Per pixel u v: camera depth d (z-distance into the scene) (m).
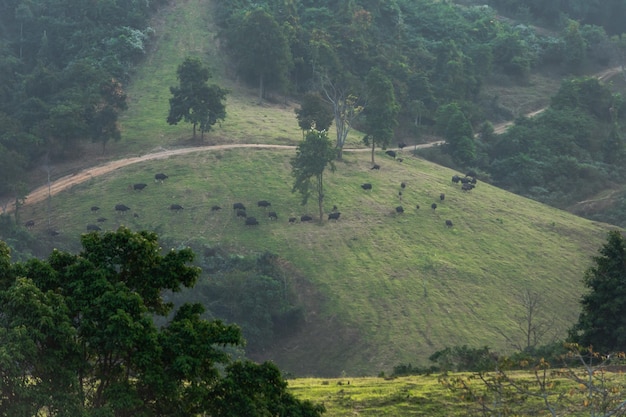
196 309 29.97
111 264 28.91
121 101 159.88
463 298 109.38
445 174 155.25
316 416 28.62
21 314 26.31
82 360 27.20
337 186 141.75
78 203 134.62
